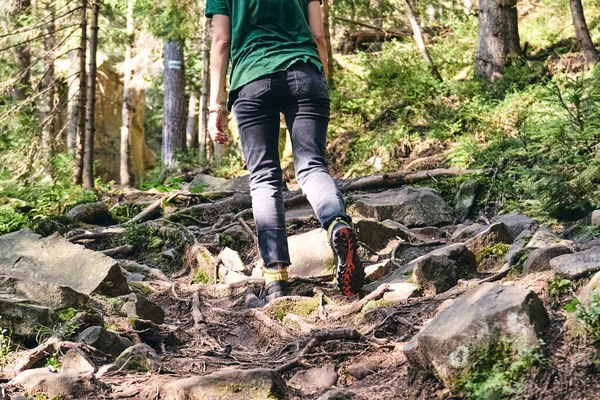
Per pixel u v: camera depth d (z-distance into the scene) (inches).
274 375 103.2
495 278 135.9
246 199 265.4
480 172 264.4
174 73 682.8
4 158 411.2
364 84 484.4
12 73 535.5
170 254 227.1
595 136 202.7
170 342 138.2
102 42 657.0
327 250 180.5
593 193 186.4
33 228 256.7
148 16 517.7
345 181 278.2
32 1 521.7
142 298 149.2
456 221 238.1
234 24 154.3
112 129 864.9
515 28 430.0
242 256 221.3
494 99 385.7
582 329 93.0
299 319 142.6
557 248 127.6
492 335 93.4
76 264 164.2
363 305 141.2
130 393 105.7
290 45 151.5
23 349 126.0
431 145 381.7
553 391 87.2
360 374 110.8
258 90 149.9
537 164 222.4
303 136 149.6
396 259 185.0
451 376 93.3
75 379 105.7
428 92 427.8
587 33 364.8
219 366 121.3
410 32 620.1
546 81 386.9
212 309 160.7
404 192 237.1
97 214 277.6
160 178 558.9
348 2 598.2
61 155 414.9
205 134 663.1
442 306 129.0
